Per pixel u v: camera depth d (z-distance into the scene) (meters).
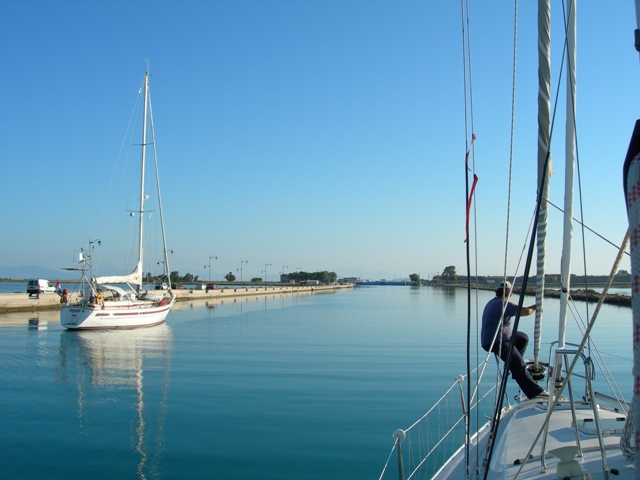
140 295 39.03
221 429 12.22
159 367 20.78
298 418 13.00
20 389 16.80
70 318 33.41
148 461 10.24
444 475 5.77
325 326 38.66
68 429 12.39
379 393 15.58
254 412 13.63
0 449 10.96
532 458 4.84
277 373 19.16
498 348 7.09
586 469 4.17
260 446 10.98
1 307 45.84
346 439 11.33
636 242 2.08
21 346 27.09
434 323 41.22
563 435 5.39
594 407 3.93
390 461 9.93
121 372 19.72
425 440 10.92
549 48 5.36
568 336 27.58
